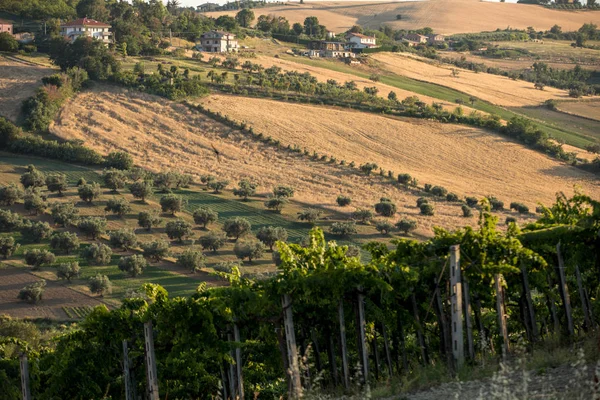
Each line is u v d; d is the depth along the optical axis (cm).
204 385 4578
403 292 4125
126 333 4444
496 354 3938
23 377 4256
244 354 4675
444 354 4094
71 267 14175
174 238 17000
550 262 4481
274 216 18988
